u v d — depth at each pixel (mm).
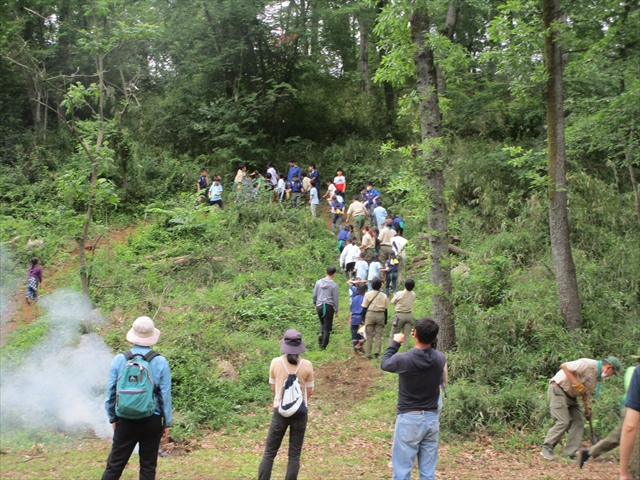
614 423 7676
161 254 16078
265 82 25938
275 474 6469
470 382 9469
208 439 8047
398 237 14445
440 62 9141
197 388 9141
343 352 11859
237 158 23562
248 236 17500
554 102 10727
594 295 11734
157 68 29750
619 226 14992
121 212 19656
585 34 12617
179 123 25469
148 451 5000
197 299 13516
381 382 10211
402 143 25797
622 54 14008
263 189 19953
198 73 25453
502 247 14867
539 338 10180
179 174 21953
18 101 24516
